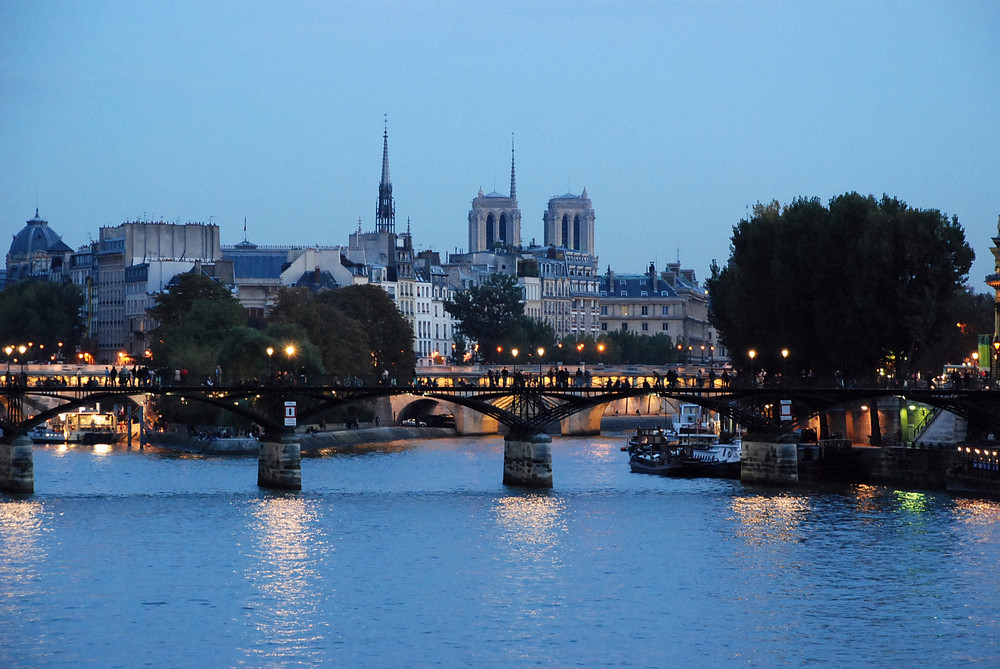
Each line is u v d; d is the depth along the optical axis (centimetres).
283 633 13375
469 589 14838
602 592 14738
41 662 12600
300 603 14300
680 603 14375
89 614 13875
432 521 18200
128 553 16175
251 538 17000
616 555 16300
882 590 14800
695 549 16588
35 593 14550
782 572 15500
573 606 14250
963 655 12888
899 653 12950
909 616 13938
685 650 12988
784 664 12644
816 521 18225
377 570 15575
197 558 15988
